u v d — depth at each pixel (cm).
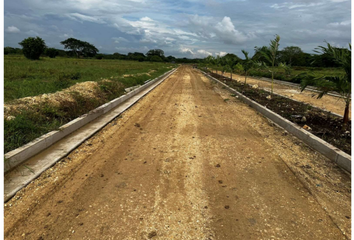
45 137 438
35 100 597
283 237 236
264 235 238
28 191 305
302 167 388
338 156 398
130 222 253
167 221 256
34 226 245
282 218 264
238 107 895
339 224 255
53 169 366
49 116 566
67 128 516
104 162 398
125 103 906
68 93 728
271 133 570
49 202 284
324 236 238
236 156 432
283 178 354
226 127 621
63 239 228
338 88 542
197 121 680
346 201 297
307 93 1327
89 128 573
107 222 252
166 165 392
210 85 1739
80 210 271
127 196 301
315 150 461
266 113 742
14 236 231
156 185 329
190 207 281
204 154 440
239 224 254
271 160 415
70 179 339
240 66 1454
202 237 234
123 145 480
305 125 571
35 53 4328
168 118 710
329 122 621
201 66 5756
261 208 281
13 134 413
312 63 590
